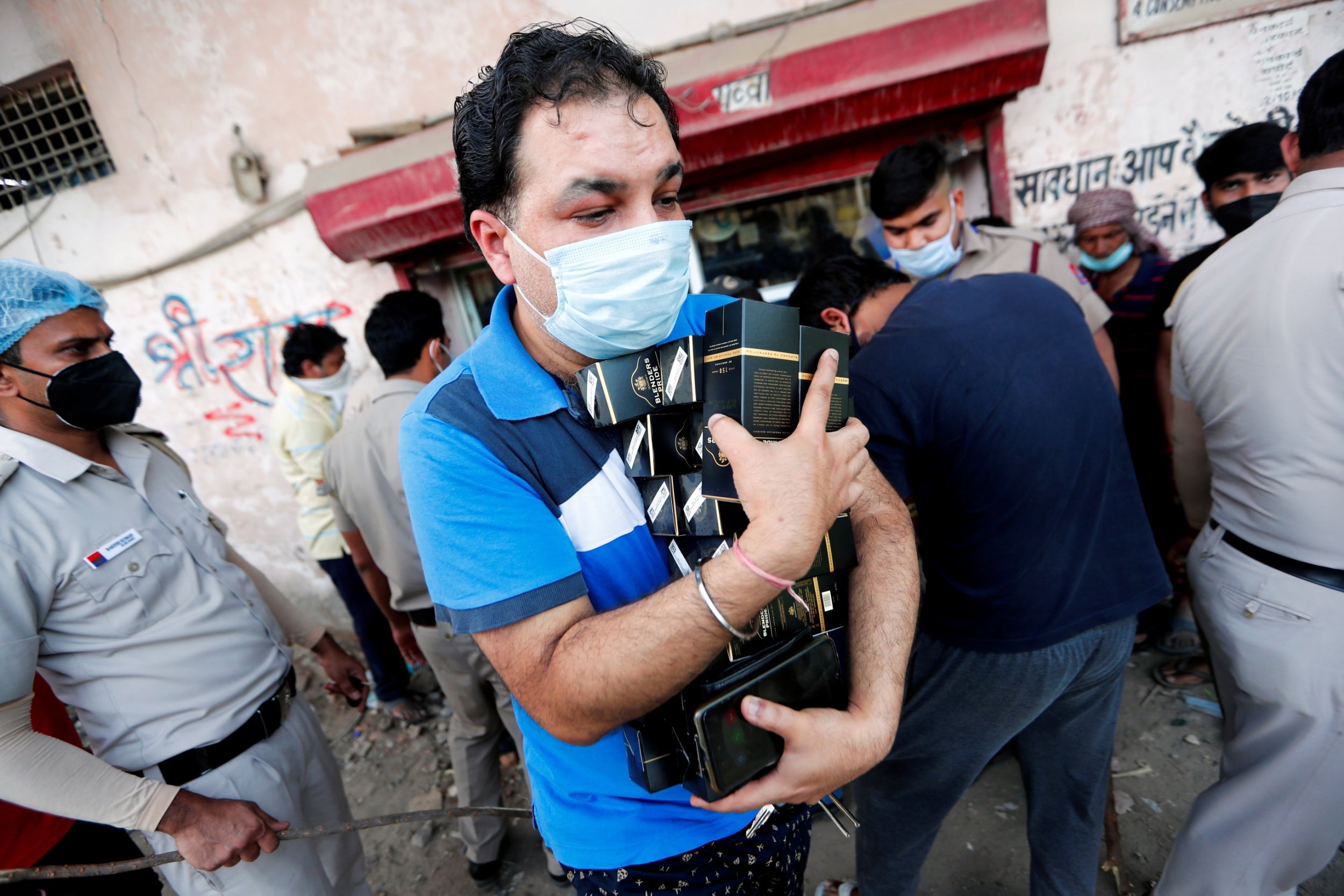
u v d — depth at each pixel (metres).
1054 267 2.35
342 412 3.27
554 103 0.75
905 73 2.37
